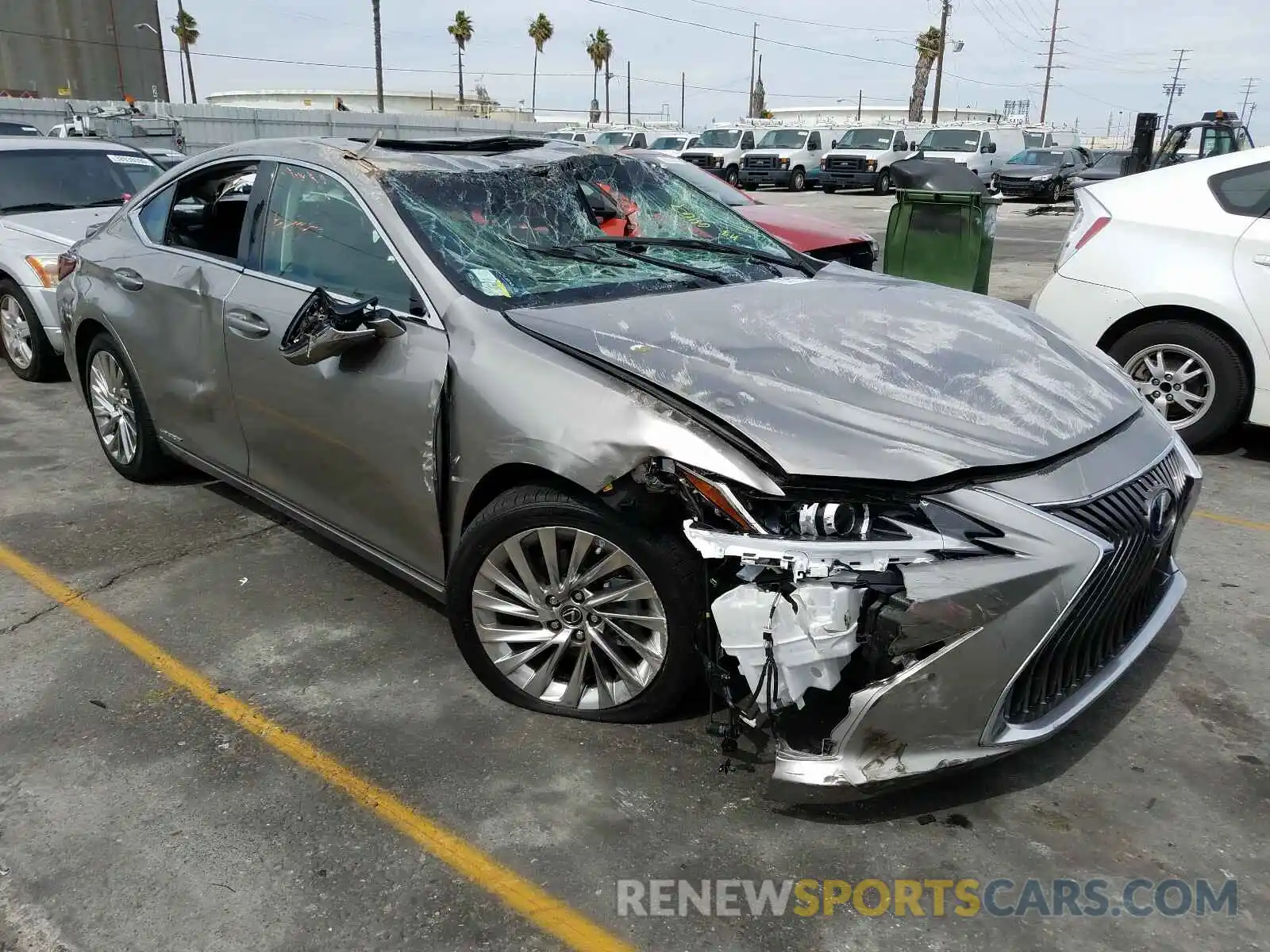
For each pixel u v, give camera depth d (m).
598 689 2.99
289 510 3.88
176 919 2.32
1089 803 2.71
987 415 2.70
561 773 2.82
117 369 4.88
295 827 2.62
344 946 2.25
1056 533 2.44
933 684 2.40
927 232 8.41
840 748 2.47
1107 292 5.67
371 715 3.11
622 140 34.84
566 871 2.46
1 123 14.27
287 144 3.88
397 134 4.70
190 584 4.01
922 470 2.44
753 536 2.45
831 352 2.94
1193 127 13.52
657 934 2.28
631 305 3.19
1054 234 18.48
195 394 4.15
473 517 3.09
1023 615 2.39
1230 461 5.62
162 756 2.91
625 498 2.65
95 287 4.74
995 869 2.48
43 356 7.02
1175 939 2.27
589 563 2.86
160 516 4.70
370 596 3.92
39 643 3.55
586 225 3.86
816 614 2.38
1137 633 2.96
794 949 2.24
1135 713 3.14
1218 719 3.11
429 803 2.71
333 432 3.41
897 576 2.37
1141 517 2.68
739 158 32.25
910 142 30.94
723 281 3.62
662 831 2.59
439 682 3.29
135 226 4.66
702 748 2.91
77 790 2.76
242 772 2.84
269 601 3.87
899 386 2.78
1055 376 3.02
